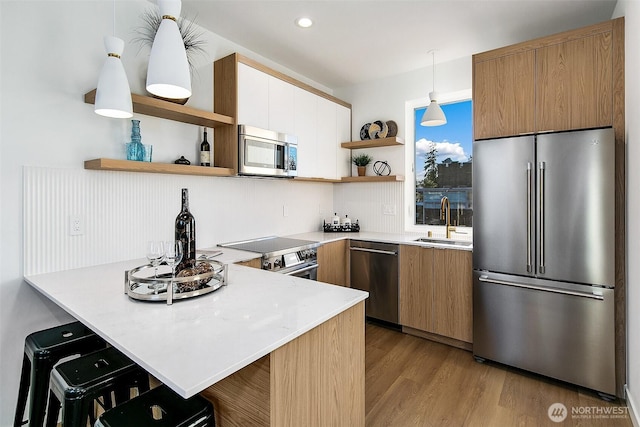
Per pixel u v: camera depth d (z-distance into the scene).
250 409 1.11
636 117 1.85
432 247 2.90
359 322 1.52
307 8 2.40
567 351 2.22
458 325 2.77
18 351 1.82
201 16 2.50
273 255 2.58
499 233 2.45
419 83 3.56
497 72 2.53
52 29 1.90
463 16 2.50
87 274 1.85
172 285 1.35
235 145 2.56
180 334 1.05
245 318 1.20
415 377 2.37
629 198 2.01
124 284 1.62
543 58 2.36
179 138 2.50
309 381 1.23
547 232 2.26
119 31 2.16
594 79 2.19
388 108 3.79
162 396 1.15
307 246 2.92
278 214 3.43
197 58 2.62
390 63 3.40
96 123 2.07
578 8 2.38
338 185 4.21
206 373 0.83
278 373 1.08
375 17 2.52
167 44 1.36
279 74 3.00
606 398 2.09
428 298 2.93
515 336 2.41
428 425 1.86
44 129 1.87
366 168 3.99
